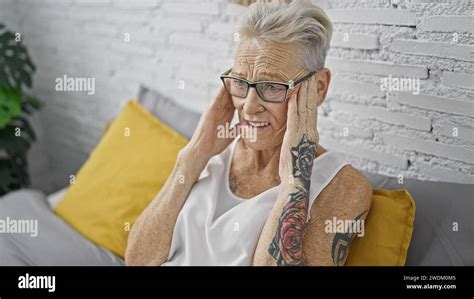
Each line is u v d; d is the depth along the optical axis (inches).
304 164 41.4
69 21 91.1
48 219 58.4
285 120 43.9
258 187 45.6
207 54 68.5
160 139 59.5
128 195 56.4
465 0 43.0
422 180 45.8
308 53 42.5
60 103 100.0
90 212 57.5
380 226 41.9
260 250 40.4
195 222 44.9
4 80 87.0
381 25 49.3
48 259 52.5
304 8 42.5
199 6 67.1
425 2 45.5
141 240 46.5
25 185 95.9
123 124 62.8
